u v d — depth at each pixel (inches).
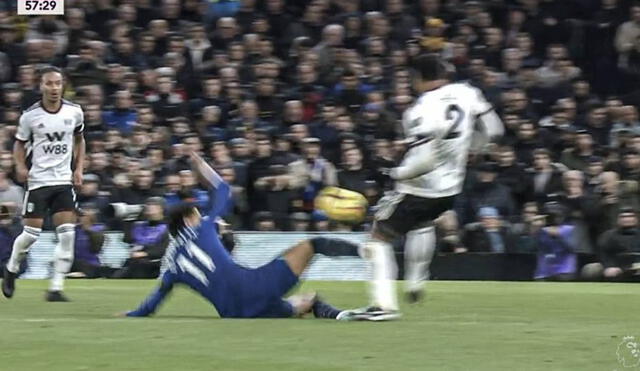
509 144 1202.6
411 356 495.2
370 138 1193.4
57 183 804.0
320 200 762.8
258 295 629.3
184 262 639.8
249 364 470.0
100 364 469.1
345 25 1323.8
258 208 1172.5
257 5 1357.0
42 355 493.0
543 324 633.6
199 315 676.7
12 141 1186.6
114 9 1352.1
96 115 1228.5
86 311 717.3
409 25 1338.6
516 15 1355.8
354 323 614.2
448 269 1130.0
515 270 1131.9
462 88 672.4
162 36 1318.9
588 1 1381.6
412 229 661.9
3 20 1338.6
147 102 1254.3
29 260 1100.5
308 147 1174.3
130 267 1101.7
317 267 1103.0
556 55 1309.1
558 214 1131.9
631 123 1254.3
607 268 1117.7
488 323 636.7
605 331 594.6
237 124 1231.5
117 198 1130.0
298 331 574.2
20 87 1268.5
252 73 1279.5
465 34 1337.4
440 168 657.6
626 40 1353.3
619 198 1129.4
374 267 639.8
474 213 1153.4
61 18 1347.2
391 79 1270.9
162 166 1155.3
